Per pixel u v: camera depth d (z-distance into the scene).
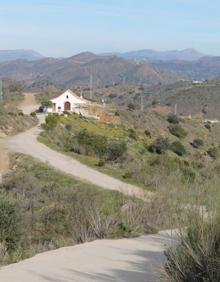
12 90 133.62
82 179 30.73
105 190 24.14
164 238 11.12
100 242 10.92
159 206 13.24
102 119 92.31
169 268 6.80
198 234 6.64
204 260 6.25
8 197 11.84
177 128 96.00
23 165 35.69
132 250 9.98
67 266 8.59
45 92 135.50
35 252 10.23
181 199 12.32
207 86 188.12
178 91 188.50
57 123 61.78
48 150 43.59
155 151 59.25
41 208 16.66
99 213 12.82
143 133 82.25
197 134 101.06
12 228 11.05
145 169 31.86
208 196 9.55
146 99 191.50
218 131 110.56
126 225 11.82
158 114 108.12
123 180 30.50
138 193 19.47
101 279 7.70
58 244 10.88
